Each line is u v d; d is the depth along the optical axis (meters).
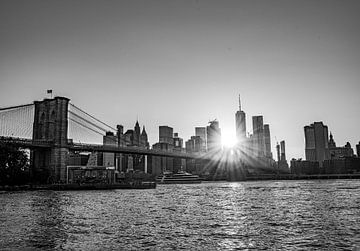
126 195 114.88
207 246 35.75
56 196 107.25
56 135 177.12
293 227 45.91
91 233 42.19
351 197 96.38
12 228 45.44
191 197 104.31
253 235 40.81
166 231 43.53
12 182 154.12
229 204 79.31
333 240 37.81
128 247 35.38
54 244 36.38
